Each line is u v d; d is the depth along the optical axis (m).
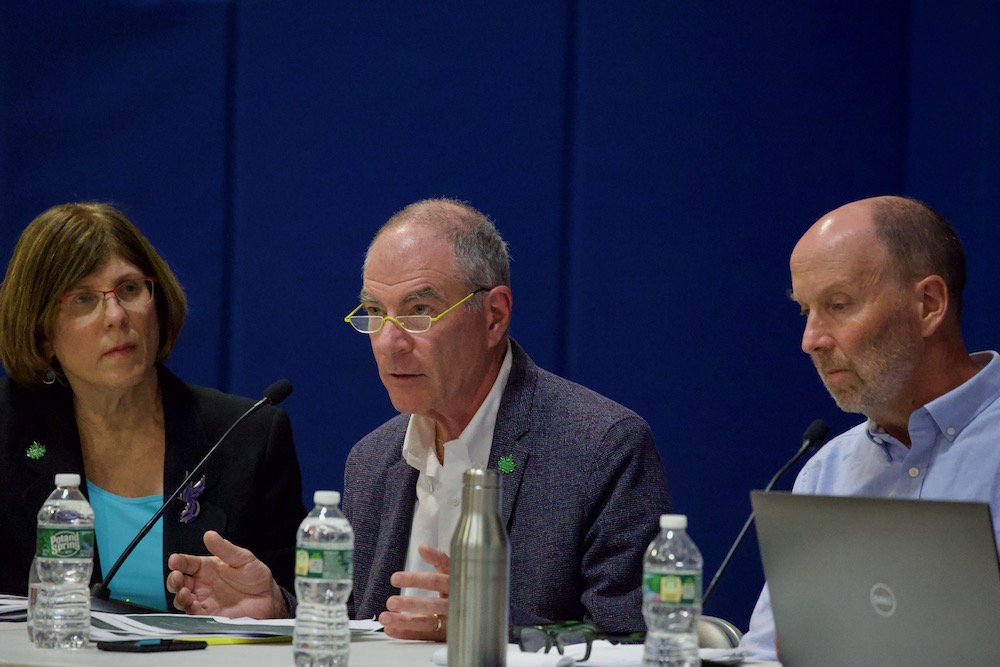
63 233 7.75
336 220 11.13
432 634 5.50
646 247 10.62
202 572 6.34
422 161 11.03
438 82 11.02
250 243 11.23
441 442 7.15
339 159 11.14
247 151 11.25
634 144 10.67
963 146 10.08
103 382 7.76
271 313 11.18
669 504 6.77
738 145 10.55
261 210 11.23
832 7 10.50
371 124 11.11
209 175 11.28
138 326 7.83
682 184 10.59
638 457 6.74
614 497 6.62
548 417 6.96
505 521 6.80
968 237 10.00
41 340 7.91
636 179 10.66
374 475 7.43
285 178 11.20
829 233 6.04
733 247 10.52
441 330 6.70
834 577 4.50
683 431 10.51
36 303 7.74
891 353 5.93
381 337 6.72
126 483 8.20
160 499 8.11
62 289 7.67
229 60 11.31
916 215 6.01
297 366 11.13
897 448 6.27
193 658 4.87
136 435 8.23
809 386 10.41
